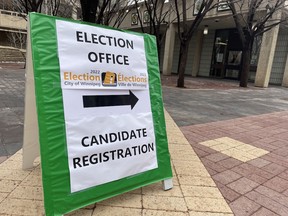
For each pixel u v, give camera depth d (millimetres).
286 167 3420
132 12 21891
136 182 2393
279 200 2566
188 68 24344
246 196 2611
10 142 3709
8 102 6402
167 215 2213
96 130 2166
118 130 2301
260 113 7570
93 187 2117
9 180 2598
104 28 2275
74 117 2053
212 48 22375
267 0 13492
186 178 2902
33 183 2557
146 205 2336
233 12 13578
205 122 5867
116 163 2268
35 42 1914
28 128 2625
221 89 13367
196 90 12031
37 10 10727
